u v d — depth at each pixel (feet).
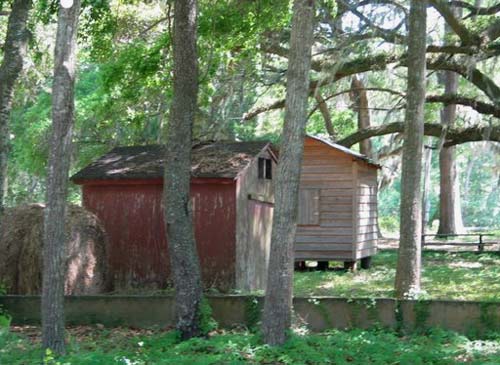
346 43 72.49
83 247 48.70
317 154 74.79
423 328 38.04
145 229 55.98
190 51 36.14
